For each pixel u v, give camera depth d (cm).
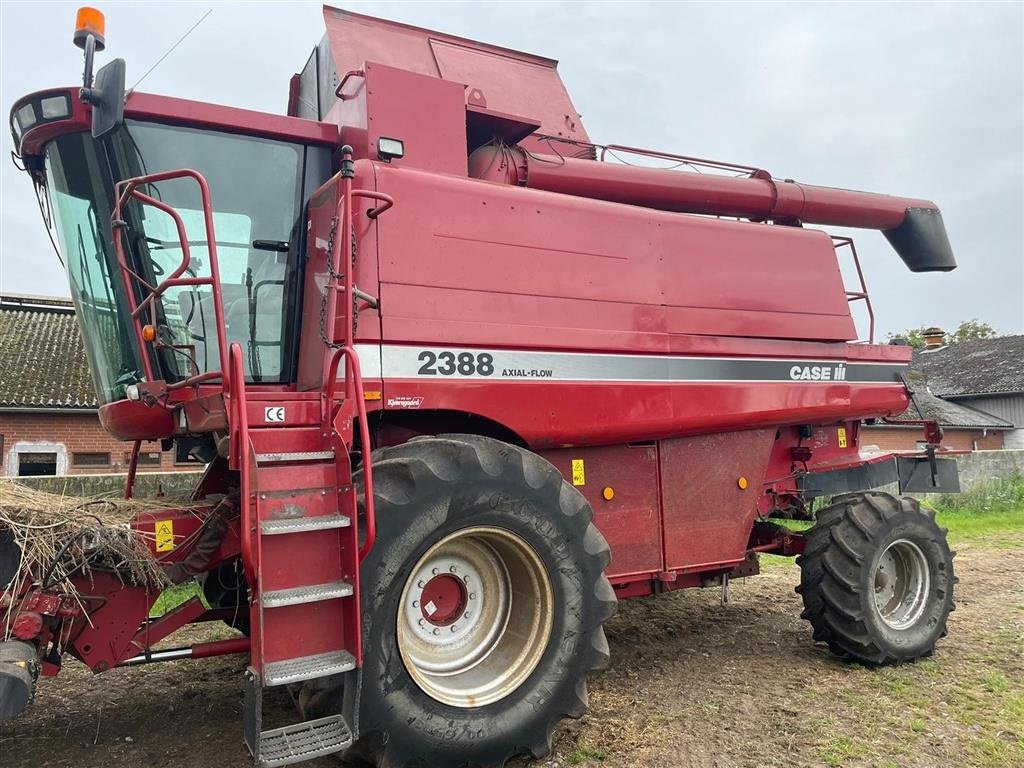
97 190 375
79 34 321
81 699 436
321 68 505
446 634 352
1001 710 407
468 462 332
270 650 279
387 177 377
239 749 365
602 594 364
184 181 380
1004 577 772
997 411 3503
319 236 389
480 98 459
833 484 562
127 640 337
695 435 480
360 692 284
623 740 369
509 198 414
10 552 309
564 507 355
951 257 664
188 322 380
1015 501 1370
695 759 349
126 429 381
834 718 397
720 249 492
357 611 285
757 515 537
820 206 598
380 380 357
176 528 345
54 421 1541
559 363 413
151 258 373
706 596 696
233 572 415
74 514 327
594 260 435
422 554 320
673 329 460
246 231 395
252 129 393
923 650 491
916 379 589
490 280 397
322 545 297
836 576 475
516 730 333
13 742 375
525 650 348
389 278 368
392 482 317
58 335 1795
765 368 500
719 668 482
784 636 559
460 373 380
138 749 366
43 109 361
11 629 289
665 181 529
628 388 436
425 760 313
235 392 291
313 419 333
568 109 563
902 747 361
